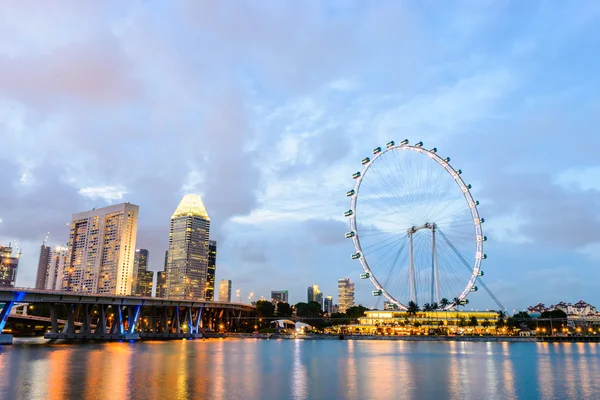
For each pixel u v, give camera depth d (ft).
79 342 578.66
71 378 236.22
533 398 206.80
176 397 190.39
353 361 386.32
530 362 389.60
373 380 257.34
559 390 229.66
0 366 287.07
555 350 590.96
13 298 494.18
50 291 537.65
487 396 209.97
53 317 625.82
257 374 278.26
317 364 352.90
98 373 257.75
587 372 309.83
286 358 410.52
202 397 192.24
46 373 254.88
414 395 209.36
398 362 378.94
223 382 237.86
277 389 219.82
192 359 368.27
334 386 232.94
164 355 399.24
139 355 391.65
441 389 227.61
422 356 453.58
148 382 228.43
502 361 398.21
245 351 501.15
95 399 181.37
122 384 220.23
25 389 201.57
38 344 524.93
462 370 316.81
